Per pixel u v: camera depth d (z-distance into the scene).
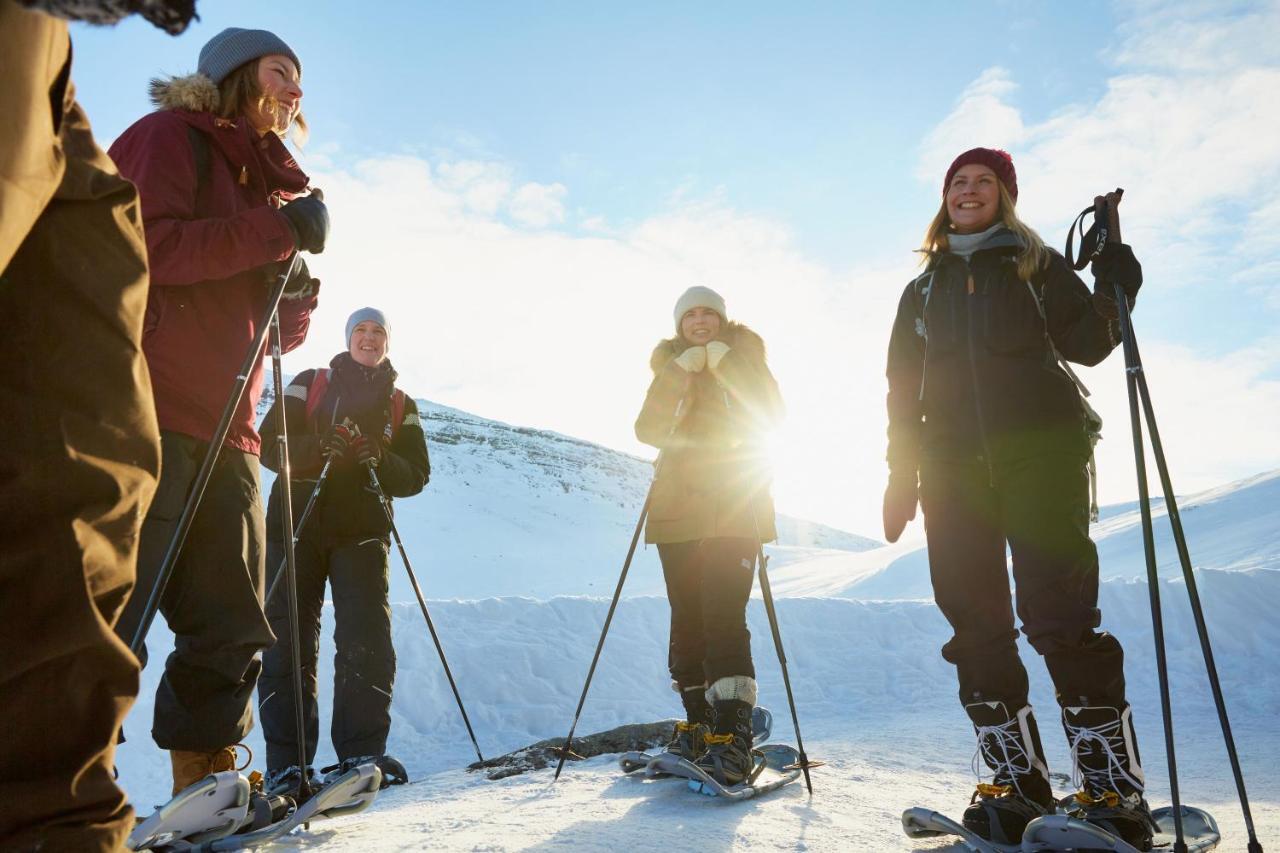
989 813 2.47
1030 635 2.52
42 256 1.03
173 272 2.23
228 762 2.39
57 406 1.04
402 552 4.73
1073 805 2.50
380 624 4.23
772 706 7.00
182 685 2.29
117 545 1.10
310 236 2.39
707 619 3.51
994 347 2.66
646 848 2.50
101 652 1.05
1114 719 2.44
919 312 2.85
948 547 2.67
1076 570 2.50
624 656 7.78
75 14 0.79
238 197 2.50
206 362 2.33
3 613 1.01
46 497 1.02
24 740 1.03
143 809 5.59
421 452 4.68
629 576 49.09
